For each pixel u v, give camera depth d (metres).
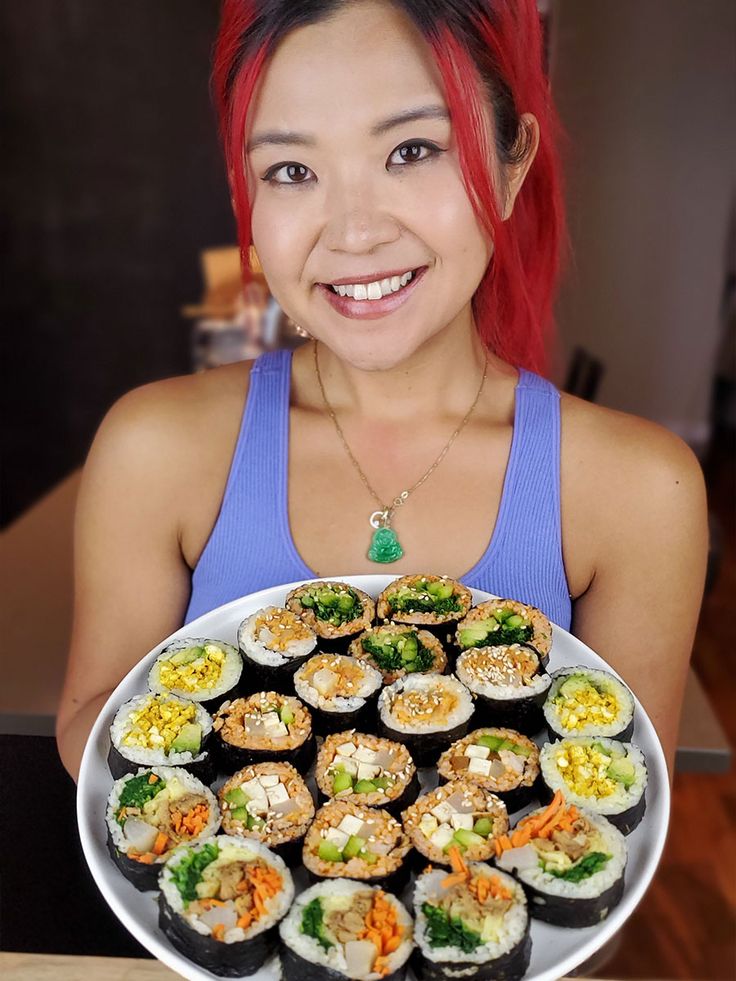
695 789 1.12
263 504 0.53
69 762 0.49
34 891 0.48
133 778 0.40
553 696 0.45
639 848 0.39
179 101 1.61
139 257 1.68
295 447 0.54
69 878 0.49
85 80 1.58
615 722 0.43
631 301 1.86
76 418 1.74
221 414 0.55
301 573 0.52
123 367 1.75
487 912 0.35
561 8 1.62
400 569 0.52
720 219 1.79
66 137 1.60
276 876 0.36
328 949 0.34
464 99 0.39
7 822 0.52
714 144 1.73
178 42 1.58
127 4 1.54
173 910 0.34
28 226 1.64
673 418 1.97
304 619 0.49
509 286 0.56
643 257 1.83
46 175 1.62
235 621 0.49
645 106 1.70
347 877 0.37
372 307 0.43
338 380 0.54
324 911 0.35
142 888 0.37
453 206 0.41
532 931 0.36
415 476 0.53
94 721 0.49
